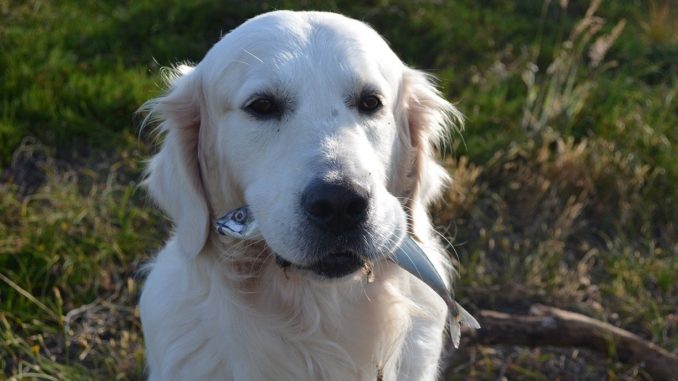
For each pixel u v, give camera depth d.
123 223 1.62
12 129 1.71
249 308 1.27
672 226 1.72
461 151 1.79
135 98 1.80
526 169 1.75
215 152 1.28
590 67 2.10
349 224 1.17
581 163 1.75
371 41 1.27
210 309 1.27
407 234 1.27
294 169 1.19
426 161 1.33
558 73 1.98
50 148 1.72
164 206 1.30
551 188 1.75
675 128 1.95
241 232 1.23
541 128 1.84
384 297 1.28
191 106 1.30
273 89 1.22
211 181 1.29
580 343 1.48
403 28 2.20
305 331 1.27
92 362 1.48
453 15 2.29
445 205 1.68
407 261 1.24
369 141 1.24
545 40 2.24
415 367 1.31
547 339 1.48
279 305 1.27
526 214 1.71
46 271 1.55
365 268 1.22
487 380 1.48
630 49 2.27
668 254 1.68
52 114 1.74
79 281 1.55
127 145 1.74
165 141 1.30
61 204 1.63
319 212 1.17
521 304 1.58
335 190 1.16
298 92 1.22
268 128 1.23
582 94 1.95
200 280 1.28
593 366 1.51
